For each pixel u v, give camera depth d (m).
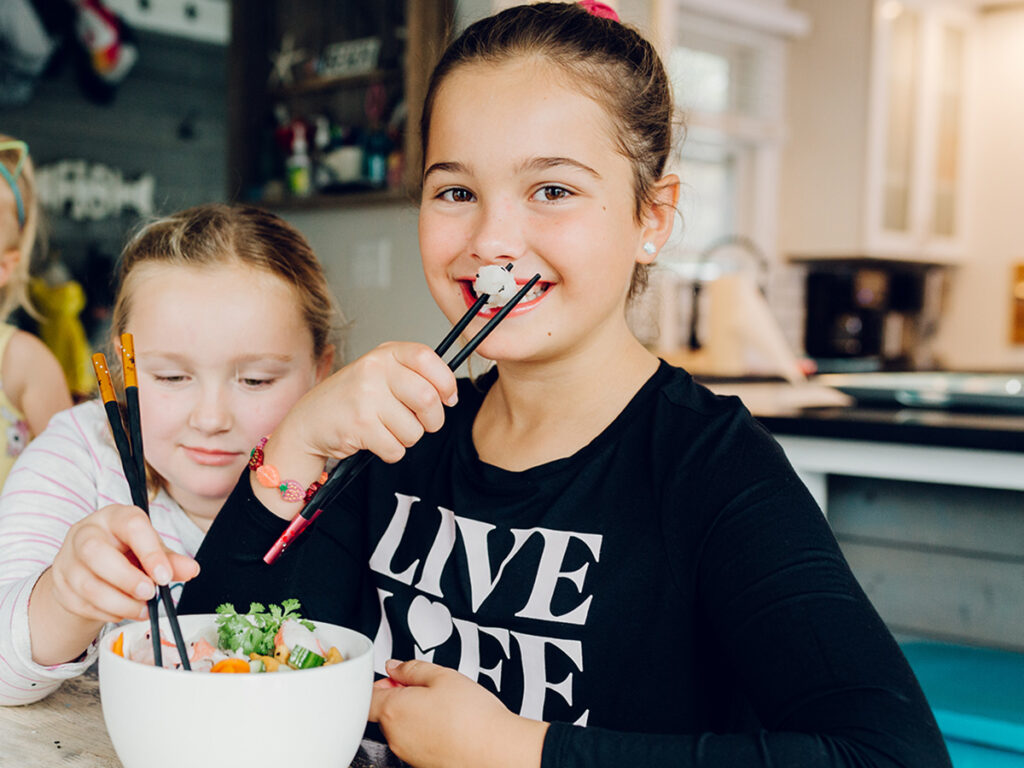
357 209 2.76
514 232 0.74
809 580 0.66
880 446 1.67
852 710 0.58
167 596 0.61
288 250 1.02
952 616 1.70
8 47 3.14
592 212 0.75
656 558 0.76
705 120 3.85
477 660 0.83
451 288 0.79
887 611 1.77
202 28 3.62
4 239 1.60
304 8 3.00
